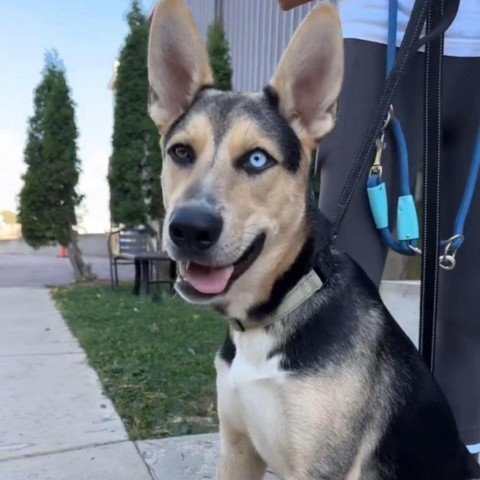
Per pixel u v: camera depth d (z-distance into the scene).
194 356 1.10
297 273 0.45
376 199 0.51
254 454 0.50
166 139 0.49
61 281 2.59
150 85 0.50
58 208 2.43
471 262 0.56
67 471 0.64
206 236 0.41
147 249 2.40
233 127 0.45
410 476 0.46
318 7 0.47
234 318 0.45
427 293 0.51
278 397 0.43
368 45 0.53
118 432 0.74
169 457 0.67
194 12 3.14
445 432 0.47
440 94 0.50
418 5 0.49
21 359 1.07
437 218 0.50
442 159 0.55
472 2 0.54
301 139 0.48
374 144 0.51
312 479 0.43
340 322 0.44
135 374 0.97
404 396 0.45
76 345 1.19
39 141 2.41
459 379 0.57
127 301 1.82
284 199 0.45
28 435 0.73
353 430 0.43
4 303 1.80
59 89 2.39
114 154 2.27
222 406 0.47
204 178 0.43
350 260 0.48
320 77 0.47
